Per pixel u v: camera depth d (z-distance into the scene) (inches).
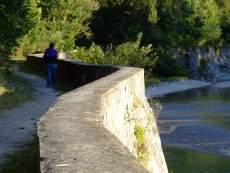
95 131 204.5
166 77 2369.6
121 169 146.8
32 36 1640.0
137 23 2395.4
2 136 368.5
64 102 280.5
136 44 1996.8
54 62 802.8
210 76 2755.9
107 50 2050.9
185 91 2059.5
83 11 2287.2
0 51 752.3
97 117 240.1
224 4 3531.0
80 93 315.0
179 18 2549.2
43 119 230.7
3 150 321.1
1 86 624.7
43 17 1934.1
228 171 788.6
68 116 237.3
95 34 2444.6
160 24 2504.9
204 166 823.1
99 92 318.0
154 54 2187.5
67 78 866.1
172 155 907.4
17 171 275.9
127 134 387.9
